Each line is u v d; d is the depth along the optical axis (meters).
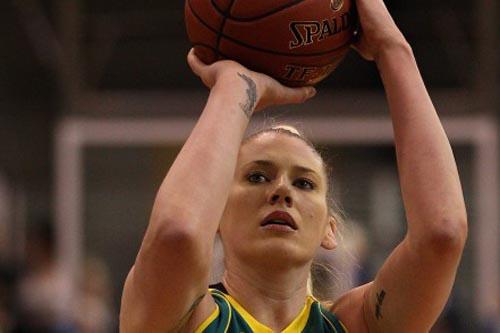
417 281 6.31
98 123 23.22
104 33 22.92
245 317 6.54
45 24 22.77
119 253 22.97
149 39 22.98
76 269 22.61
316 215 6.64
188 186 6.06
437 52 22.48
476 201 22.41
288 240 6.51
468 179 22.48
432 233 6.19
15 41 22.88
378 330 6.63
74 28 22.83
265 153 6.67
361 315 6.75
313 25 6.57
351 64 22.78
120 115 23.17
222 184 6.12
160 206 6.03
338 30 6.68
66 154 23.20
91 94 23.22
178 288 6.00
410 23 22.42
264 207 6.55
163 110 23.20
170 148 23.14
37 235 16.92
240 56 6.64
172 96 23.27
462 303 18.59
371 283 6.88
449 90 22.62
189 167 6.12
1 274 18.17
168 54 23.05
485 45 22.30
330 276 7.96
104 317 17.81
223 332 6.39
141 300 6.09
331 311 6.94
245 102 6.43
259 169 6.65
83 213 23.05
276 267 6.54
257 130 7.59
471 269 22.19
